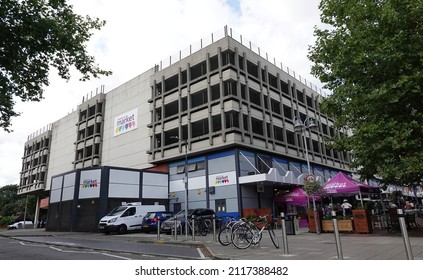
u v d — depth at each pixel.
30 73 10.74
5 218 59.94
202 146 27.91
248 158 27.41
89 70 11.52
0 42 9.58
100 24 11.61
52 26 9.97
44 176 51.88
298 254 9.05
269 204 28.17
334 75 14.50
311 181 18.30
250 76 29.45
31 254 10.99
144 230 23.05
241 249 10.72
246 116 28.23
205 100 29.58
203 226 18.81
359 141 13.23
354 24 13.67
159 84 34.06
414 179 12.85
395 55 11.66
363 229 14.77
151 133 33.31
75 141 45.88
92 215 26.06
